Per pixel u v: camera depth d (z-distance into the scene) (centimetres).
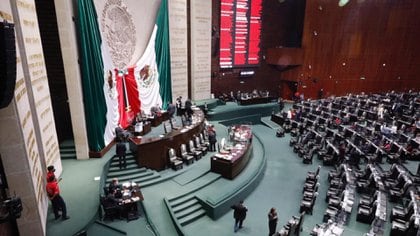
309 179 1468
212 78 2881
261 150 1934
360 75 3083
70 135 1516
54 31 1366
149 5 2050
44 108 1036
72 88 1284
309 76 3191
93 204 1022
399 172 1309
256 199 1368
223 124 2548
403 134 1786
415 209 984
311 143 1923
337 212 1128
